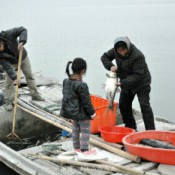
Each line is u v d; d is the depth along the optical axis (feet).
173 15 152.97
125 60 21.72
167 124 26.18
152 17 144.15
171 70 52.90
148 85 22.38
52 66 55.72
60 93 32.42
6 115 28.22
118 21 128.26
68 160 20.16
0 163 22.45
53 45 75.87
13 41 26.18
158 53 65.51
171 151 18.81
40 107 28.27
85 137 20.62
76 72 20.11
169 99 41.24
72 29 104.94
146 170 19.25
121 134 21.57
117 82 23.57
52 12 195.52
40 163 20.61
